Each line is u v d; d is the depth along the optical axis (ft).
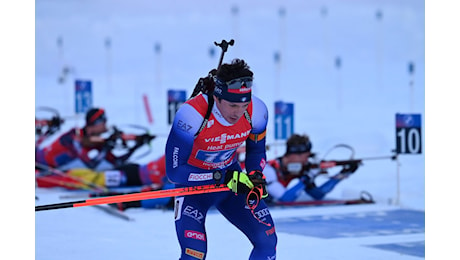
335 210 77.46
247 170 42.63
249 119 41.04
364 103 185.98
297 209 78.23
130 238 61.67
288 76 233.76
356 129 141.38
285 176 80.59
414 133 80.59
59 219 70.38
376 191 86.79
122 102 190.39
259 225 41.55
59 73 237.25
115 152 124.67
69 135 96.43
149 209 77.51
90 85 125.90
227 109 39.14
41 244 58.95
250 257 41.78
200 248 40.29
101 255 54.95
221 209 42.98
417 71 230.68
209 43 254.88
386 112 168.14
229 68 38.75
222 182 41.42
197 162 41.70
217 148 40.88
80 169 92.43
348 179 95.91
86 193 87.61
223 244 59.47
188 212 41.11
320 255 54.39
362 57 255.70
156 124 157.79
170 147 40.52
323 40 262.47
